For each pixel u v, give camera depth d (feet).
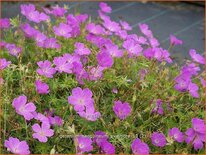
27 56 2.22
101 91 1.95
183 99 2.11
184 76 2.02
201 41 3.39
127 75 2.14
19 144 1.58
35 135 1.61
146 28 2.35
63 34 2.14
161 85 2.13
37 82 1.79
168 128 1.88
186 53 3.19
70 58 1.99
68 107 1.86
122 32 2.26
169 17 3.70
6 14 3.47
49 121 1.74
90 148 1.62
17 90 1.97
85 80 1.94
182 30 3.53
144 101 1.99
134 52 2.10
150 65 2.18
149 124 1.87
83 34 2.37
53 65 2.11
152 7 3.84
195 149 1.80
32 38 2.27
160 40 3.35
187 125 1.91
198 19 3.71
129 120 1.85
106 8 2.43
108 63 1.93
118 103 1.75
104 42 2.14
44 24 2.92
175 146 1.83
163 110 1.97
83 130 1.79
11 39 2.32
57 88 1.96
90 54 2.17
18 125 1.73
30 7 2.19
